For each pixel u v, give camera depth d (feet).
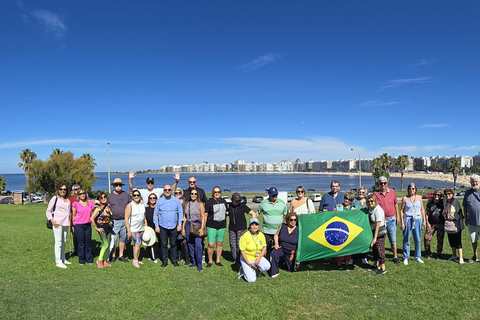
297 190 28.96
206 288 22.84
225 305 20.07
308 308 19.74
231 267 27.91
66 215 26.76
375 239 26.04
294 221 26.68
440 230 30.25
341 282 24.18
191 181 28.55
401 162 302.66
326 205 30.01
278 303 20.31
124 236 28.94
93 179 184.03
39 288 21.45
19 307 18.30
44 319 17.26
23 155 221.25
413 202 28.89
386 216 28.27
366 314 18.94
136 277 24.70
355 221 27.40
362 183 545.44
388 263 28.94
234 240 28.30
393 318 18.47
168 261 29.68
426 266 27.84
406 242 28.73
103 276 24.68
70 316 17.87
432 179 634.43
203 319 18.26
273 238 27.99
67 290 21.50
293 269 27.09
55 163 170.19
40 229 51.06
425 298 21.20
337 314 18.98
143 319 18.07
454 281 24.03
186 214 28.35
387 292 22.13
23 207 113.70
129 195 29.50
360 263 29.27
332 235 26.84
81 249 27.53
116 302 19.92
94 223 26.94
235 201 28.19
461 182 546.26
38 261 28.04
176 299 20.70
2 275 23.62
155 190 32.96
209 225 28.25
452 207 29.12
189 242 28.19
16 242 36.88
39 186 171.12
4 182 262.67
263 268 24.73
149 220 30.14
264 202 28.68
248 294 21.85
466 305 20.07
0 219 68.33
